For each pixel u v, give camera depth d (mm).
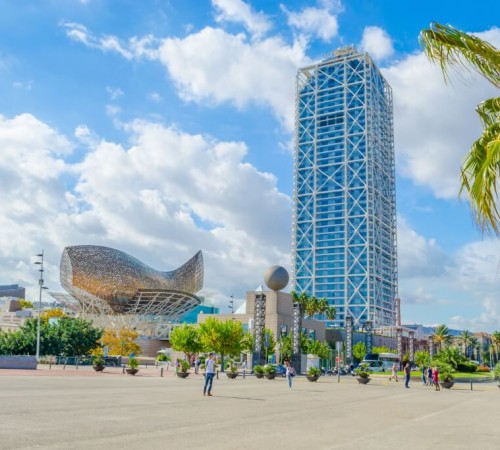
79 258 132750
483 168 8156
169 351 116625
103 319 135500
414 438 13836
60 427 12984
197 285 154250
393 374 63156
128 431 12766
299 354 75188
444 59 9289
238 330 66938
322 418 18141
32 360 50438
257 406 21750
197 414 17438
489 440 14008
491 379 78938
